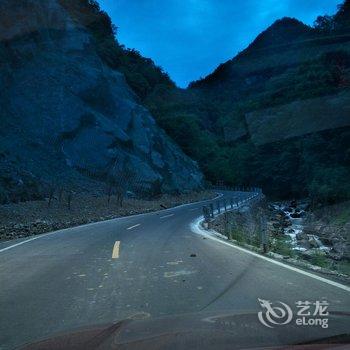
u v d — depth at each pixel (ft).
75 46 185.37
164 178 187.52
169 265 31.99
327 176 231.71
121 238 53.01
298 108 318.65
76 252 40.81
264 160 331.57
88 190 126.52
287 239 58.85
